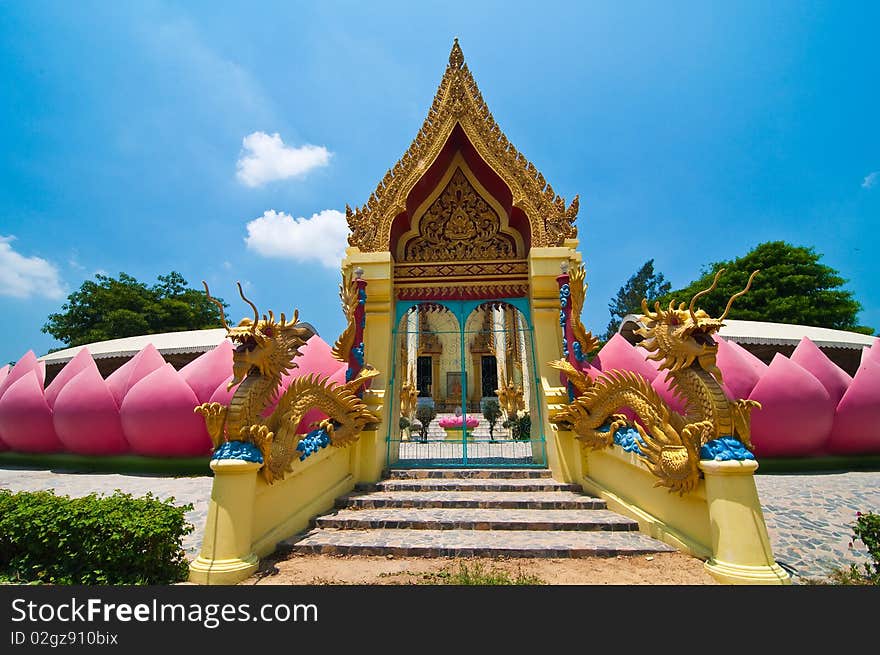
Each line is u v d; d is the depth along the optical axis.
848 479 9.48
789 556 5.84
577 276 8.57
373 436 8.57
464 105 9.73
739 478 4.88
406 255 10.30
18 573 5.06
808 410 9.91
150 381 10.95
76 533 5.04
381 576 5.11
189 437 10.82
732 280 30.41
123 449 11.74
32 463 13.17
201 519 7.34
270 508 6.00
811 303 28.00
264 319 5.99
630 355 10.46
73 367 12.83
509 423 16.67
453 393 30.64
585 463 8.15
